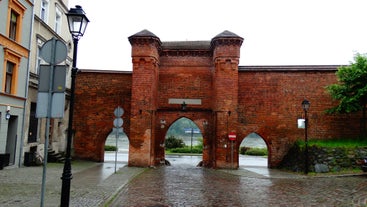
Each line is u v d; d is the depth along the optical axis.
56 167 21.45
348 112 24.61
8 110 19.55
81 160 28.94
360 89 23.03
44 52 7.61
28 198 11.05
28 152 22.03
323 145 23.30
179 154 42.84
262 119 27.23
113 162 28.94
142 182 16.83
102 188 14.01
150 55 26.62
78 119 29.42
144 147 26.02
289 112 27.12
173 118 28.52
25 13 21.45
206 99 28.52
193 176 20.09
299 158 24.12
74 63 9.36
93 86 29.59
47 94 7.50
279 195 13.59
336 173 21.14
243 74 27.64
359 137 25.41
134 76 26.67
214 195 13.48
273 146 26.98
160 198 12.51
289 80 27.36
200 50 28.77
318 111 26.89
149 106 26.33
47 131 7.53
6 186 13.38
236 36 26.38
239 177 20.25
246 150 47.03
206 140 27.91
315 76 27.16
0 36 18.52
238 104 27.39
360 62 23.50
